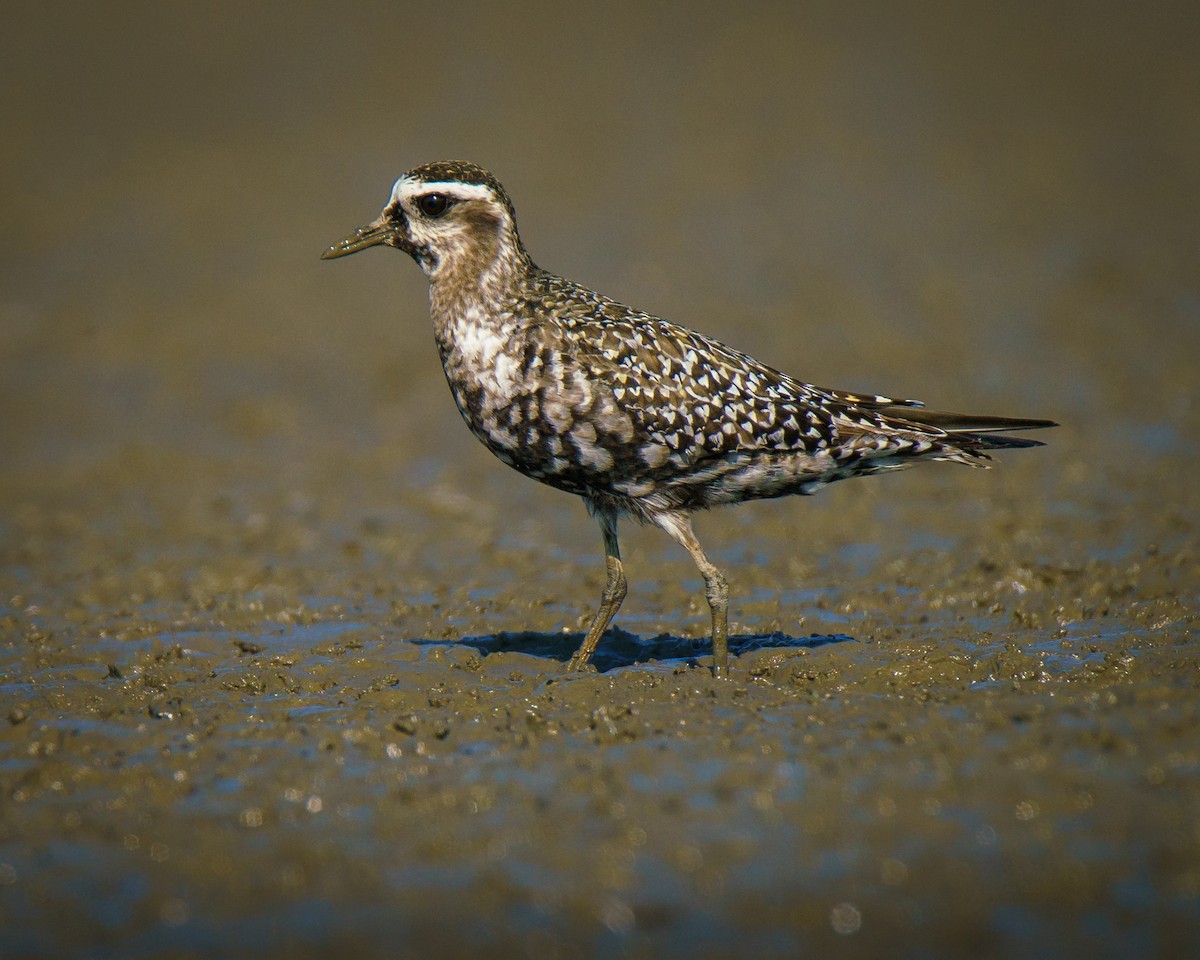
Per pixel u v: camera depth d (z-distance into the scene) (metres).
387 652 11.82
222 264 29.53
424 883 7.95
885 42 45.72
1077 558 14.04
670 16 49.00
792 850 8.08
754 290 25.94
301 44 45.78
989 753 9.06
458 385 11.13
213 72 43.50
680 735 9.63
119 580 14.68
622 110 39.44
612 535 11.42
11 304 27.44
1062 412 19.45
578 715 10.14
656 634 12.54
